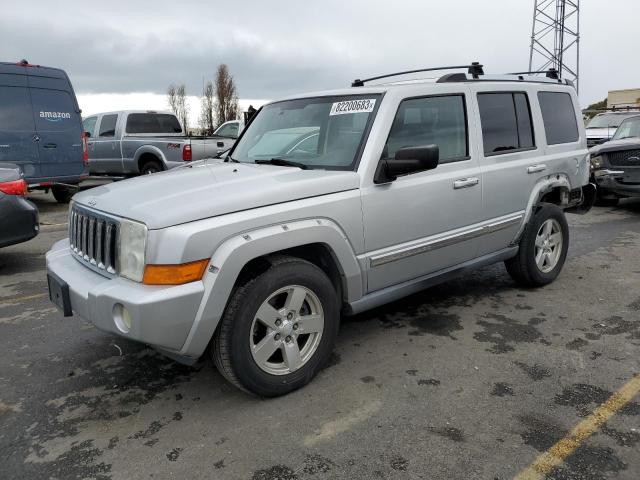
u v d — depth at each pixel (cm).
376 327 435
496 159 450
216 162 433
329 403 318
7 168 602
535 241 505
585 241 752
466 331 424
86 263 333
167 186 331
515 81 489
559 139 532
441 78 424
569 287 534
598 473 251
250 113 525
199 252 279
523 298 502
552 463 259
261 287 302
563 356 376
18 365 377
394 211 367
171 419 305
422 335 417
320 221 327
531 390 329
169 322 274
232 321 296
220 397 329
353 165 358
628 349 387
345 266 344
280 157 405
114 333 285
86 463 267
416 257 390
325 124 396
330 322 340
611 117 1620
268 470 259
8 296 531
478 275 580
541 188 495
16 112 977
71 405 323
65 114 1046
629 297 502
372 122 369
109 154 1284
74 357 390
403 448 273
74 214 353
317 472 256
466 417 300
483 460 262
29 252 722
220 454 272
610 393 323
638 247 709
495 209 450
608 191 998
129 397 331
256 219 298
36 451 278
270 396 321
